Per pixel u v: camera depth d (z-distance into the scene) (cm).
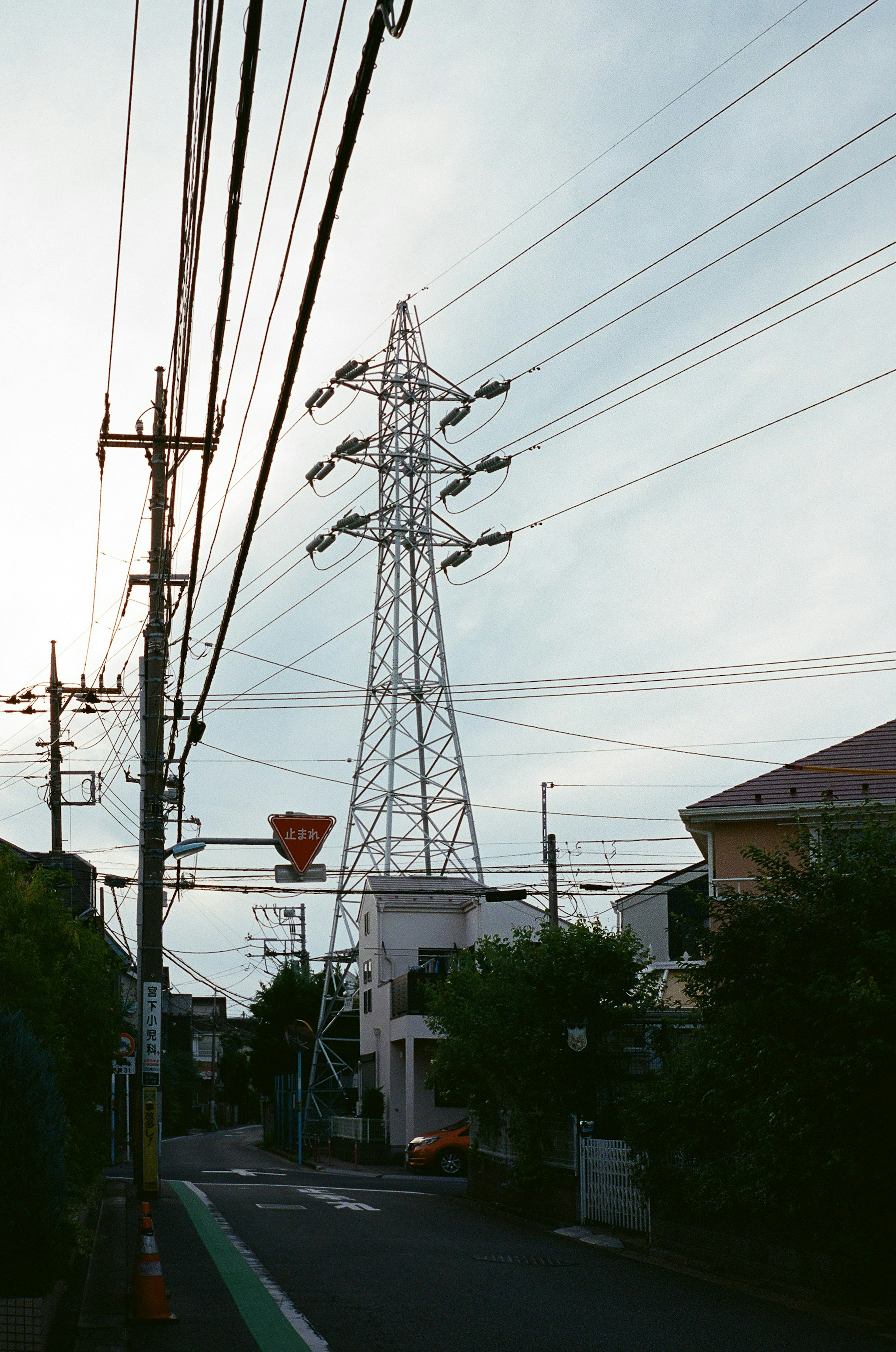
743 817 2495
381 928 4906
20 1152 1015
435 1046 4531
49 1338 1017
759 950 1355
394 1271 1460
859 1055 1206
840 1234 1254
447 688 4331
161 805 2405
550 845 3056
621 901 4038
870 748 2617
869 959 1245
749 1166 1355
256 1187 2822
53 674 3550
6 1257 1001
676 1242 1670
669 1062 1788
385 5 612
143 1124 2345
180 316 1109
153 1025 2377
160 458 2231
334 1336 1073
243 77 701
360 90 664
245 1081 10625
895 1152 1220
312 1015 6319
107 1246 1633
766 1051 1316
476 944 3556
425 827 4522
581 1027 2239
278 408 930
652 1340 1085
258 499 1074
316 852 2353
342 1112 5431
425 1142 3759
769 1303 1287
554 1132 2292
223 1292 1288
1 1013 1083
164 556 2136
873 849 1363
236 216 807
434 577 4003
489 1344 1054
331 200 725
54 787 3559
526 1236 1944
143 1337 1066
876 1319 1188
